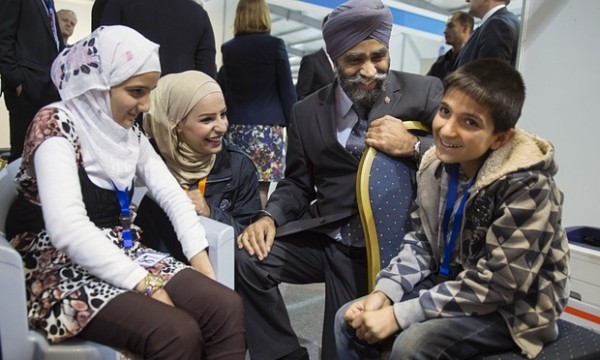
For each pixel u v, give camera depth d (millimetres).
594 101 1959
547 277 977
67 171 988
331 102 1467
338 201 1436
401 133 1331
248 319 1439
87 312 953
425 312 996
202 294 1057
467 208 1046
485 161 1033
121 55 1044
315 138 1465
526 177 941
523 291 931
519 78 1015
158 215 1402
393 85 1442
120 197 1149
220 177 1582
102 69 1040
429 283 1169
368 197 1294
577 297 1429
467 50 2479
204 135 1447
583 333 1038
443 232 1135
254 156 2658
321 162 1469
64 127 1033
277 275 1426
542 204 934
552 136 2111
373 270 1286
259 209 1692
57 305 971
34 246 1077
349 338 1126
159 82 1506
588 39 1944
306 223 1441
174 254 1417
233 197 1625
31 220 1104
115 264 976
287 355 1455
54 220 946
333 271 1461
